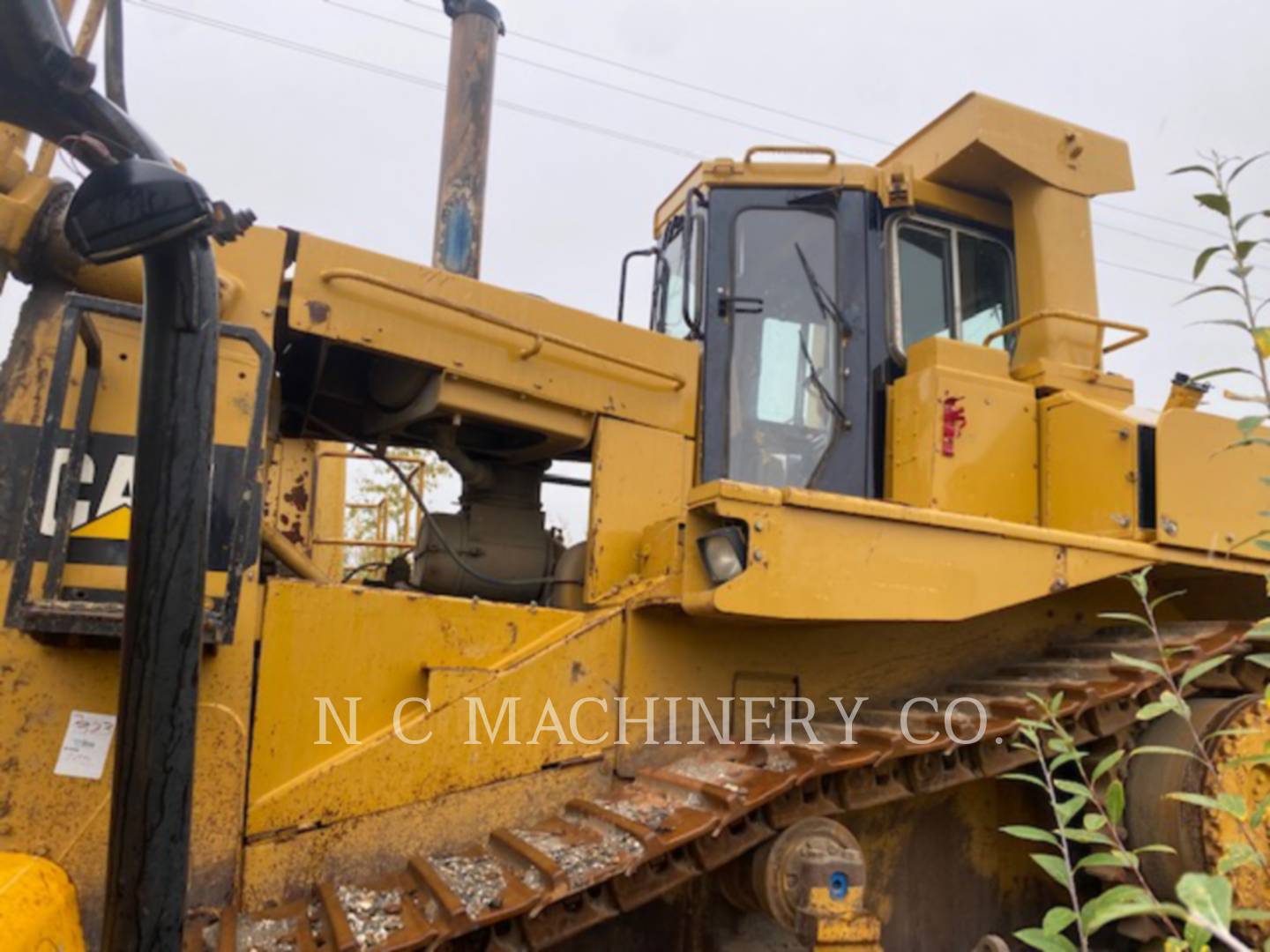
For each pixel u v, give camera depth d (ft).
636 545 11.49
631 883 8.66
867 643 11.52
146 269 4.13
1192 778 10.38
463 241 17.99
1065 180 13.96
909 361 12.97
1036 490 12.73
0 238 8.52
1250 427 4.83
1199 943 3.96
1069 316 13.26
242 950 7.54
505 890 8.10
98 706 8.21
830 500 9.60
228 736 8.56
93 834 8.01
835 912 8.80
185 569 4.09
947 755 10.24
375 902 8.16
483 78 18.48
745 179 13.56
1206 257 5.01
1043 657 12.43
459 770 9.33
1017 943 11.53
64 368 8.14
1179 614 13.91
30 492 8.05
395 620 9.50
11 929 6.13
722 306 13.05
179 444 4.09
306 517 14.85
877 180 13.61
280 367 11.68
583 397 11.42
